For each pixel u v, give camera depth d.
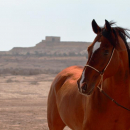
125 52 8.90
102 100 8.86
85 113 9.25
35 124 20.03
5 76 82.06
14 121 21.03
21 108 26.81
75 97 10.04
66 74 12.19
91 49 8.38
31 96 36.47
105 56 8.19
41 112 24.72
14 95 37.34
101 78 8.26
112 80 8.85
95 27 8.74
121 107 8.83
